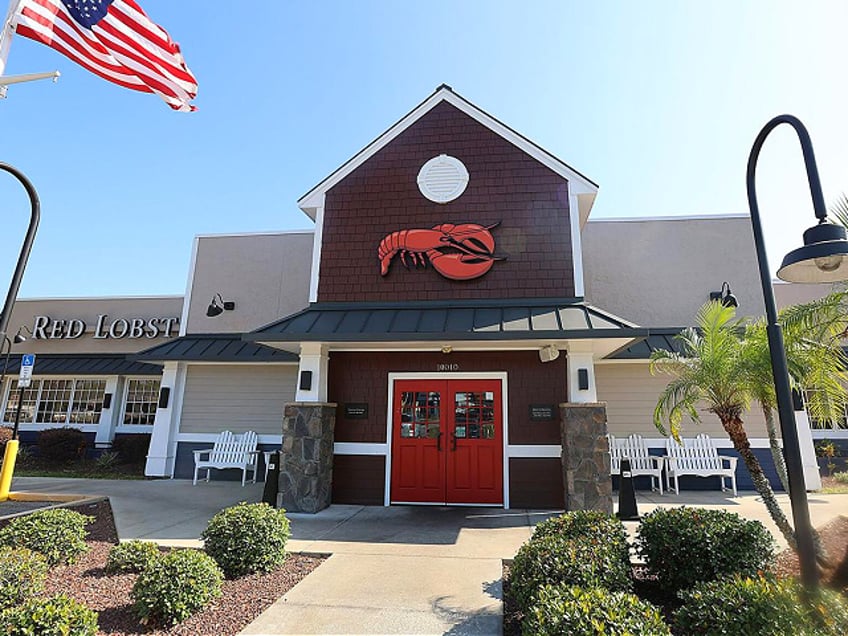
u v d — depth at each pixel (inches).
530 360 381.4
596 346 358.0
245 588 201.0
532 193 404.8
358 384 393.7
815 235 151.3
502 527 306.5
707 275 530.3
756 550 181.6
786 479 221.8
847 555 207.5
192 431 548.4
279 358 516.7
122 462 617.3
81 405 682.8
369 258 408.8
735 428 230.8
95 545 263.0
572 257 388.2
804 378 220.1
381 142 430.3
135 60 271.0
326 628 164.7
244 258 609.0
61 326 706.8
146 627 163.2
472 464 374.3
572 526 201.3
